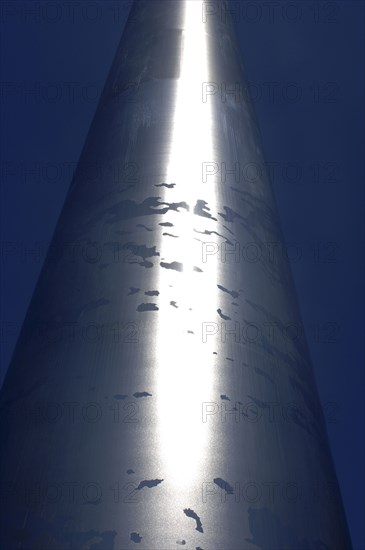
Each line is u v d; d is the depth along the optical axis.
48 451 7.12
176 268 8.84
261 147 13.16
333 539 7.45
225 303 8.71
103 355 7.87
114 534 6.30
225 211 10.23
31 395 7.90
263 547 6.56
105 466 6.78
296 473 7.49
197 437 7.08
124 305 8.38
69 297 8.88
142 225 9.48
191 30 15.04
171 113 12.06
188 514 6.47
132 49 14.67
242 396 7.72
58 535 6.43
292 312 9.80
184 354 7.84
